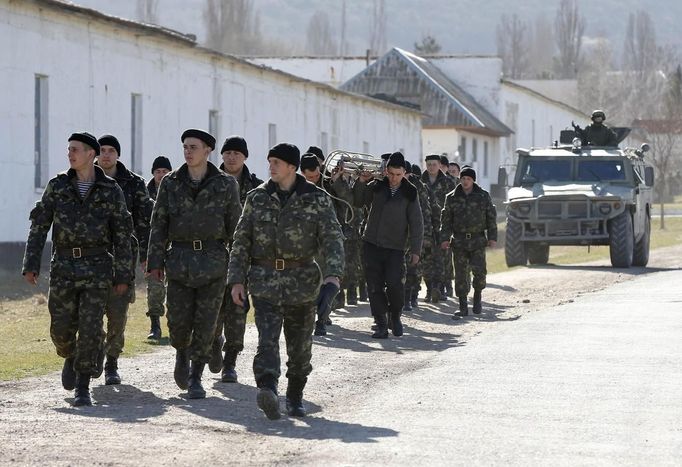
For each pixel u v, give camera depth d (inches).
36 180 1171.3
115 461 338.3
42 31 1157.7
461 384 486.0
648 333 664.4
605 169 1293.1
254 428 391.2
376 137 2288.4
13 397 453.1
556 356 570.6
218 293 451.8
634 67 7022.6
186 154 449.4
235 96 1619.1
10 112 1109.7
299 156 409.7
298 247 402.0
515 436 375.9
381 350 612.1
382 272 671.1
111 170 497.0
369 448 356.5
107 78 1278.3
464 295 786.8
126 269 439.8
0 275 1041.5
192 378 454.6
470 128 2906.0
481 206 779.4
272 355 398.9
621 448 357.4
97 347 437.7
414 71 2967.5
